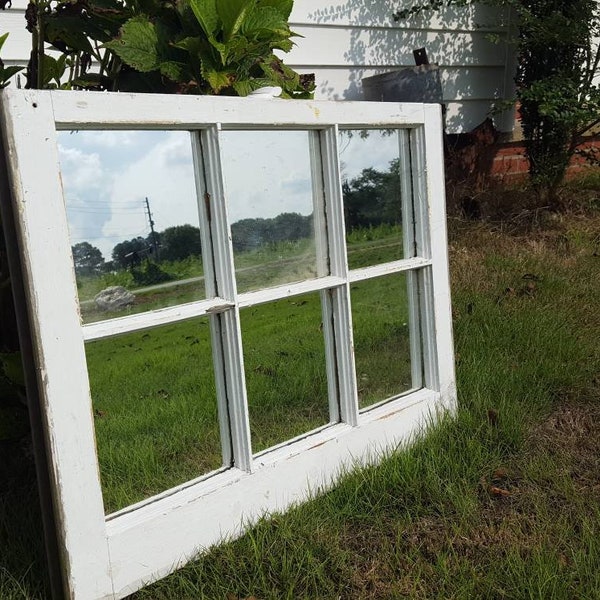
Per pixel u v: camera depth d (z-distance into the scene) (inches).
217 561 67.2
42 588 63.5
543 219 190.1
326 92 172.4
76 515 58.6
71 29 77.2
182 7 75.7
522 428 91.8
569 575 63.7
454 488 79.4
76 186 58.3
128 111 60.7
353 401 85.4
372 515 76.2
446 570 65.2
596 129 228.5
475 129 206.1
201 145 68.8
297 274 79.4
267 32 77.6
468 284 147.1
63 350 57.0
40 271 55.1
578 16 183.3
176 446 68.9
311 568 66.6
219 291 71.3
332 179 81.9
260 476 74.1
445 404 97.8
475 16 203.5
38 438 57.1
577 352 113.8
